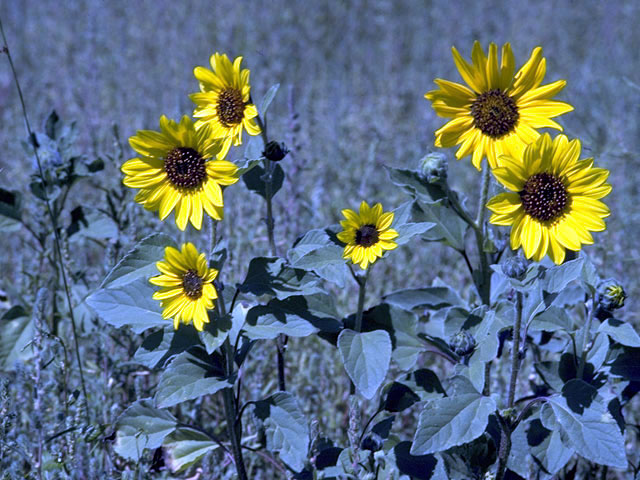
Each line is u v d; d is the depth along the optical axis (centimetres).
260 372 365
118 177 383
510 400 268
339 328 279
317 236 284
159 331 271
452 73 807
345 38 905
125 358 371
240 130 263
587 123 645
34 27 870
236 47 827
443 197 306
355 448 255
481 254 308
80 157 377
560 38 888
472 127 276
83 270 391
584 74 761
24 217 504
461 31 912
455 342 267
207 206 250
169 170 252
